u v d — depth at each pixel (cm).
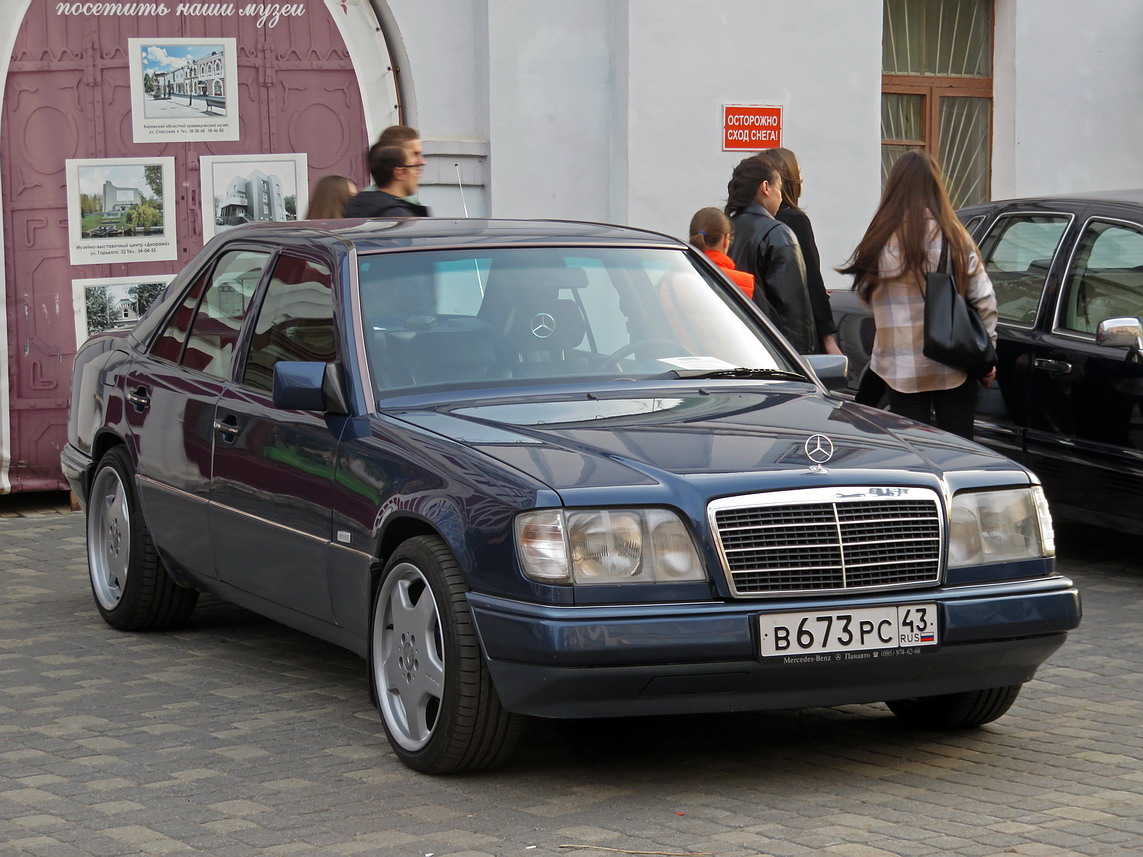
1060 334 856
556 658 461
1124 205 861
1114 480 814
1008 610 500
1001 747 551
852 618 480
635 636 463
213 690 631
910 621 486
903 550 493
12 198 1065
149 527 704
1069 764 530
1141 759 536
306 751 545
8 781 514
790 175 945
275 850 443
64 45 1074
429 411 554
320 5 1160
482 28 1233
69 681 646
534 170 1257
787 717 591
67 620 761
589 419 541
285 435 591
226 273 692
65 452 798
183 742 557
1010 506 516
